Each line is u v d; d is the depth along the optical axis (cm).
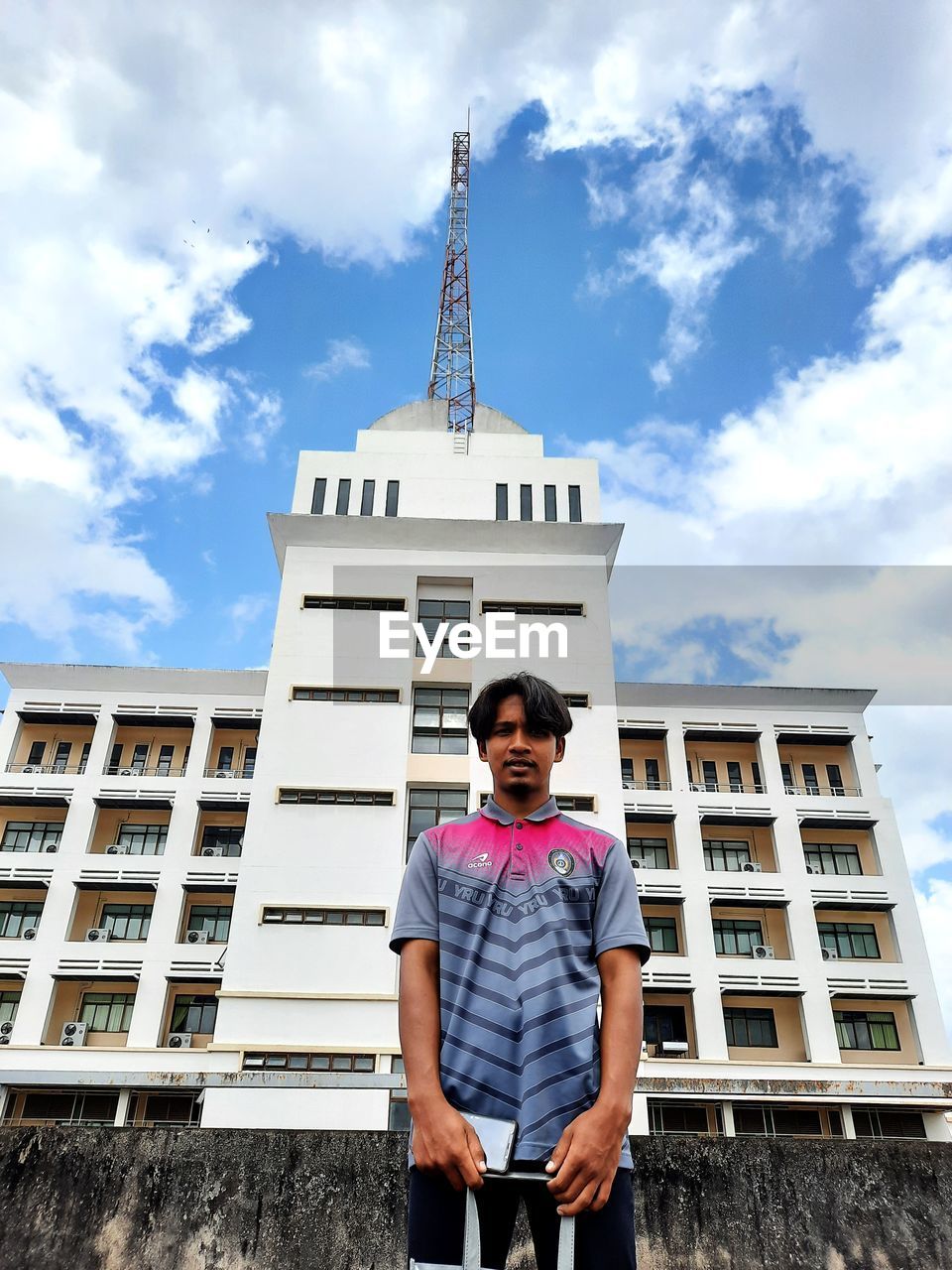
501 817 227
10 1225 334
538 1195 184
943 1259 337
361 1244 334
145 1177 345
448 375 3644
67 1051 2586
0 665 3409
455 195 4100
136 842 3203
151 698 3425
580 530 2758
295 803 2356
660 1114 2661
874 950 3116
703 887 3109
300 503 2884
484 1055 188
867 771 3428
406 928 210
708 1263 334
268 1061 1994
